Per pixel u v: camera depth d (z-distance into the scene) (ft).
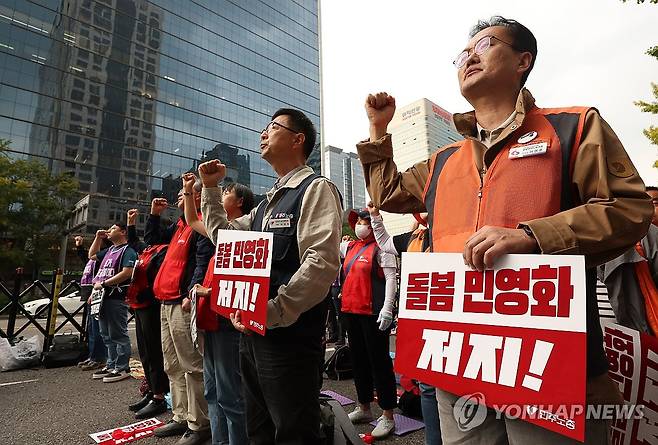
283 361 4.77
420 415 9.94
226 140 130.00
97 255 17.20
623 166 2.98
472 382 2.87
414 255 3.54
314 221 5.06
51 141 90.07
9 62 85.71
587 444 2.79
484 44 3.72
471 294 3.04
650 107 32.55
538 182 3.09
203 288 7.13
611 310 6.53
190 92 122.31
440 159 4.23
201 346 7.23
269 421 5.21
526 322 2.70
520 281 2.77
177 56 120.47
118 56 105.40
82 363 16.79
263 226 5.71
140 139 106.83
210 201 7.04
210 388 7.41
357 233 10.00
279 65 155.33
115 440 8.71
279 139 6.07
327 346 21.30
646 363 4.61
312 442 4.81
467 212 3.48
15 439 8.82
